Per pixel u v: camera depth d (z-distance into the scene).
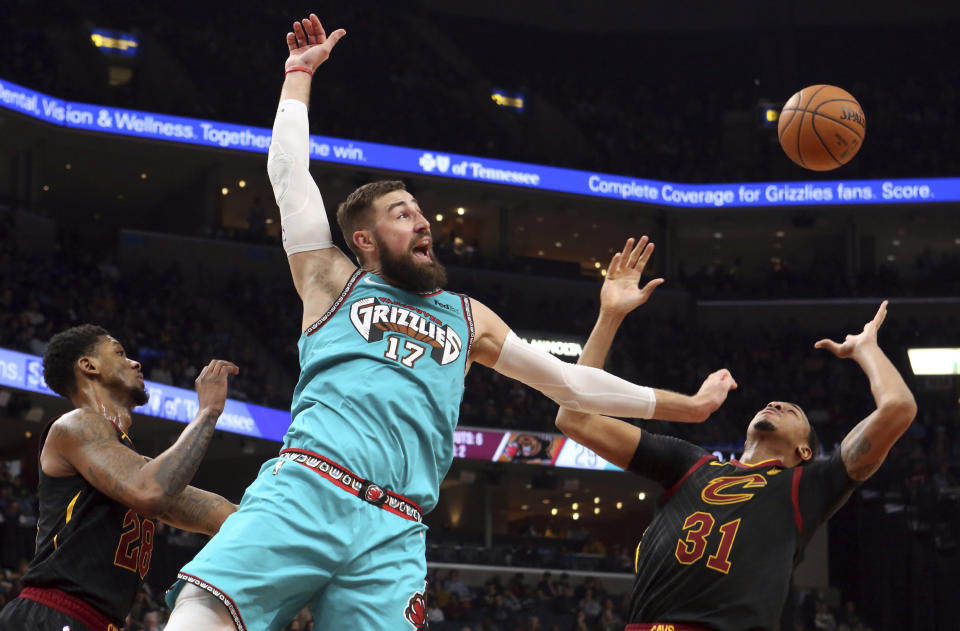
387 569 2.76
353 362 2.91
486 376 27.64
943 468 24.53
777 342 31.09
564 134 36.84
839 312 31.88
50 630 3.33
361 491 2.76
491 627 21.14
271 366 27.11
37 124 27.14
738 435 26.36
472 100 36.09
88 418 3.43
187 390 22.48
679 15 37.62
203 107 29.92
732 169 34.56
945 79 36.28
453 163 31.53
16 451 23.08
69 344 3.63
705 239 35.62
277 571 2.66
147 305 26.19
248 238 29.92
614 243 35.75
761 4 37.09
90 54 30.98
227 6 34.38
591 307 31.47
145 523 3.59
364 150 30.72
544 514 32.06
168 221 32.34
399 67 35.06
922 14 36.19
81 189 31.34
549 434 26.14
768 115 35.12
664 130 36.56
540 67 39.03
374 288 3.04
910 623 22.92
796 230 34.78
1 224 25.56
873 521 24.20
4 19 29.03
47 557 3.41
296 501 2.72
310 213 3.17
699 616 4.01
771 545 4.05
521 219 34.50
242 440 23.81
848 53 37.56
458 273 31.17
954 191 32.19
